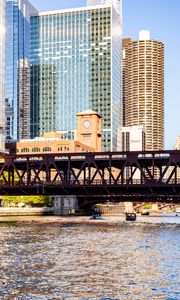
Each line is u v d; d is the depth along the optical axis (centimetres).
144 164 9188
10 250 4859
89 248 5094
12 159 9262
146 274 3438
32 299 2681
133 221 12419
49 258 4231
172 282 3156
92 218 13650
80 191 9275
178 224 10800
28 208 14688
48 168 8975
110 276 3350
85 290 2906
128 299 2698
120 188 8844
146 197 12669
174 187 8362
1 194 9631
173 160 8269
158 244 5619
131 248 5134
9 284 3066
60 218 13225
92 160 8688
